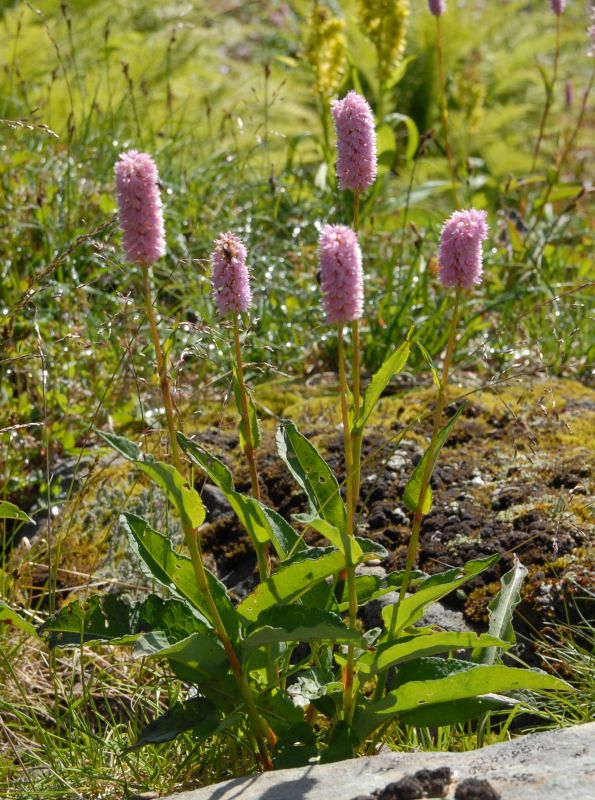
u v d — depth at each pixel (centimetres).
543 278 116
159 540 59
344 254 53
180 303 116
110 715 71
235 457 90
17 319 104
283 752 58
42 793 60
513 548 74
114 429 98
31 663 74
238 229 122
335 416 95
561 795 49
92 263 116
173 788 61
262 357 106
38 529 87
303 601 61
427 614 73
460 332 112
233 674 58
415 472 59
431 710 58
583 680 67
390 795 50
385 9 131
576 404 94
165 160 138
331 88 132
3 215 115
